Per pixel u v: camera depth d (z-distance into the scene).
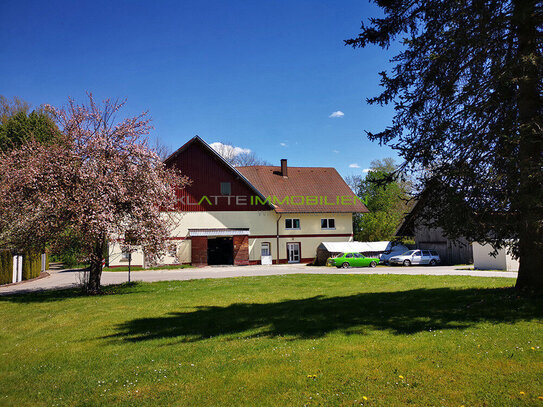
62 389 5.91
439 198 10.16
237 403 5.02
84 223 15.27
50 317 11.85
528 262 10.36
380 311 10.05
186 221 35.94
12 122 42.19
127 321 10.70
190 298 14.53
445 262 36.69
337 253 36.56
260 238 38.22
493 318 8.36
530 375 5.19
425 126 10.30
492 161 9.08
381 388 5.15
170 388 5.65
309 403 4.88
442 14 10.01
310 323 9.18
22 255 24.80
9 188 15.76
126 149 17.73
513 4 9.00
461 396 4.76
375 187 11.64
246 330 8.93
